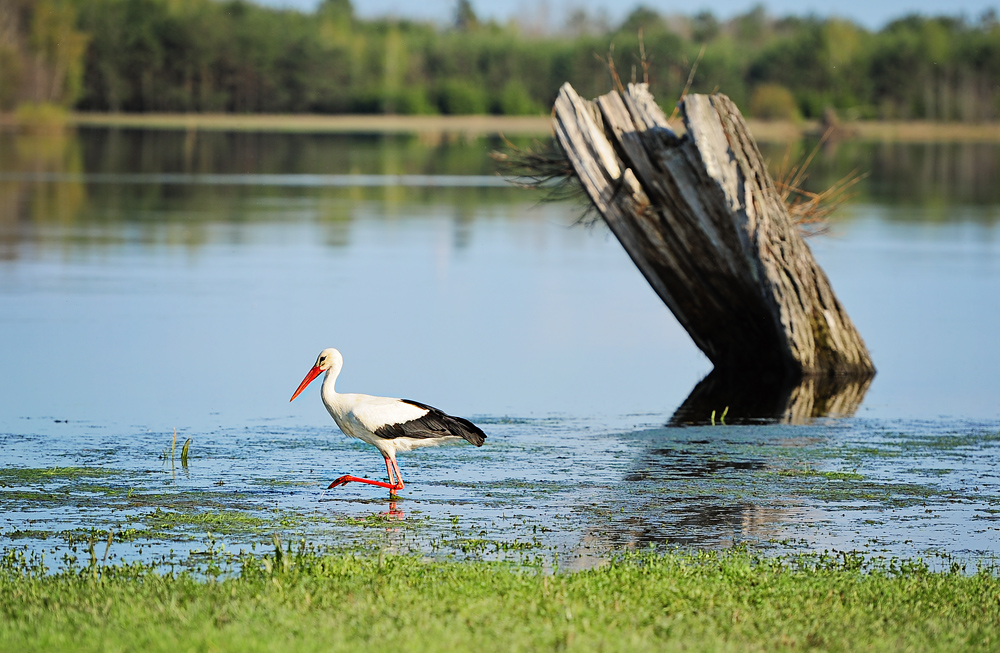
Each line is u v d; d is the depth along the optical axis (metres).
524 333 21.84
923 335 21.86
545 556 9.48
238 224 37.62
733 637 7.23
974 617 7.79
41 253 30.00
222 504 11.06
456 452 13.42
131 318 21.97
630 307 24.94
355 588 8.10
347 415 11.52
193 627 7.11
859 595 8.20
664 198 17.86
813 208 19.58
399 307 24.09
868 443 14.03
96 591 7.99
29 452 13.07
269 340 20.36
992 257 31.81
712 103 17.09
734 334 18.97
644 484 11.98
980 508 11.18
